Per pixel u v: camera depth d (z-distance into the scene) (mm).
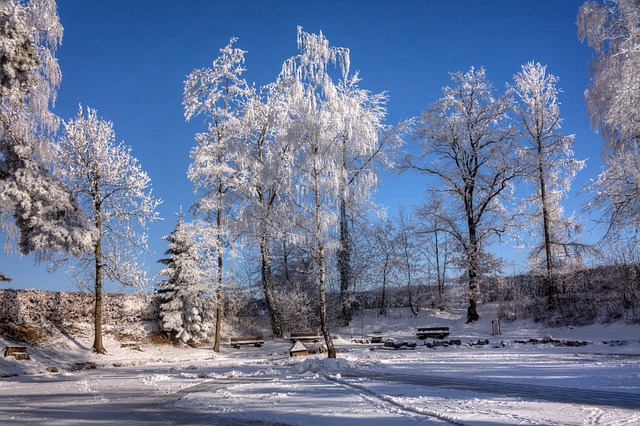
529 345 24375
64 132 28562
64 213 21781
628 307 27875
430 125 35875
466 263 34406
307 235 19531
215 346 30953
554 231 34500
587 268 32969
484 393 11078
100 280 28156
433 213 36062
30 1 22094
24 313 28047
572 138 32469
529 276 36688
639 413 8516
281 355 26188
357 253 37500
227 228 29141
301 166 19312
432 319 36719
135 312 33031
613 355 18641
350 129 19578
